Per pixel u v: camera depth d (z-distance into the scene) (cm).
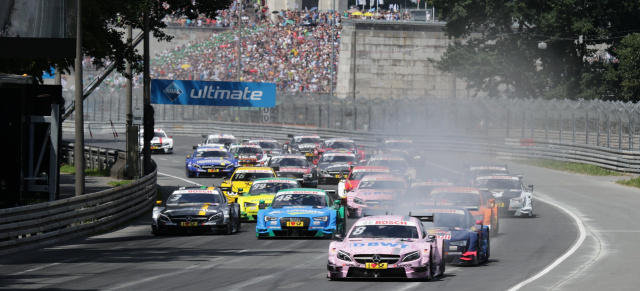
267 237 10612
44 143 12319
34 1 11331
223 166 19538
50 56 11262
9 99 11806
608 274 7750
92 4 13938
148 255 9044
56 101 12419
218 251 9381
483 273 7769
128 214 12838
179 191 11544
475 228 8488
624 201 15700
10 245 9231
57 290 6662
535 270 8012
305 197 10931
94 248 9719
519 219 13225
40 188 12250
